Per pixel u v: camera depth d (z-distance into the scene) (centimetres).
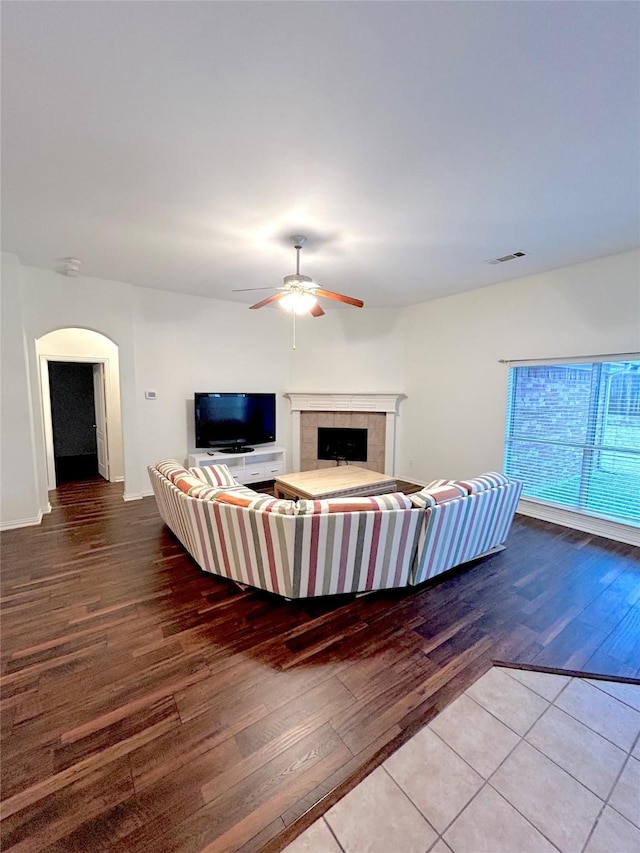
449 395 526
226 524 260
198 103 169
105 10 127
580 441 398
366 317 597
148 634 228
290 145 198
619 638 228
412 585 280
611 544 360
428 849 123
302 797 138
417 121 180
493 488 303
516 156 207
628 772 149
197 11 127
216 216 280
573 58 144
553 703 181
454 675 197
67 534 376
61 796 137
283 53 143
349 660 207
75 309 437
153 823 129
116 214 277
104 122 181
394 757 154
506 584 287
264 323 591
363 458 607
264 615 247
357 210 270
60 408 751
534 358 427
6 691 184
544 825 130
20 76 152
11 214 278
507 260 376
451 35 135
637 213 275
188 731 164
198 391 541
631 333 352
